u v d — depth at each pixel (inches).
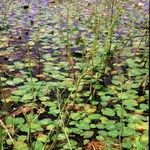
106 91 126.6
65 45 170.2
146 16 235.1
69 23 208.8
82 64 147.5
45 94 121.6
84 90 127.3
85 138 99.0
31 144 90.3
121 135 99.7
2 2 258.7
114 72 142.9
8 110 111.7
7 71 138.9
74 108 113.7
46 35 184.7
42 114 110.7
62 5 261.7
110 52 153.0
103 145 95.4
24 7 239.5
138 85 131.0
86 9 247.9
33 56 155.9
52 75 135.9
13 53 158.1
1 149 85.0
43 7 251.8
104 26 199.6
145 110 114.7
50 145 94.4
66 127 102.7
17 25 200.1
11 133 98.7
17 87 126.0
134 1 286.7
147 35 177.0
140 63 153.1
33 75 136.9
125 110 114.6
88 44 171.2
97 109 115.0
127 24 209.8
